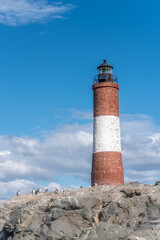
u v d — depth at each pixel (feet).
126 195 198.18
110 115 238.48
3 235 207.00
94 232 162.91
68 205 189.67
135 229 164.45
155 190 193.47
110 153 233.55
